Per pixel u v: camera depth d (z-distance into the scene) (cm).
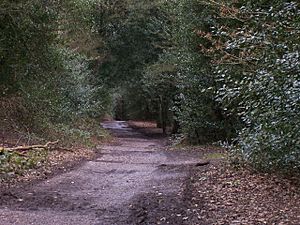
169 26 2417
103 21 3156
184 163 1270
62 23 1611
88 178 1011
